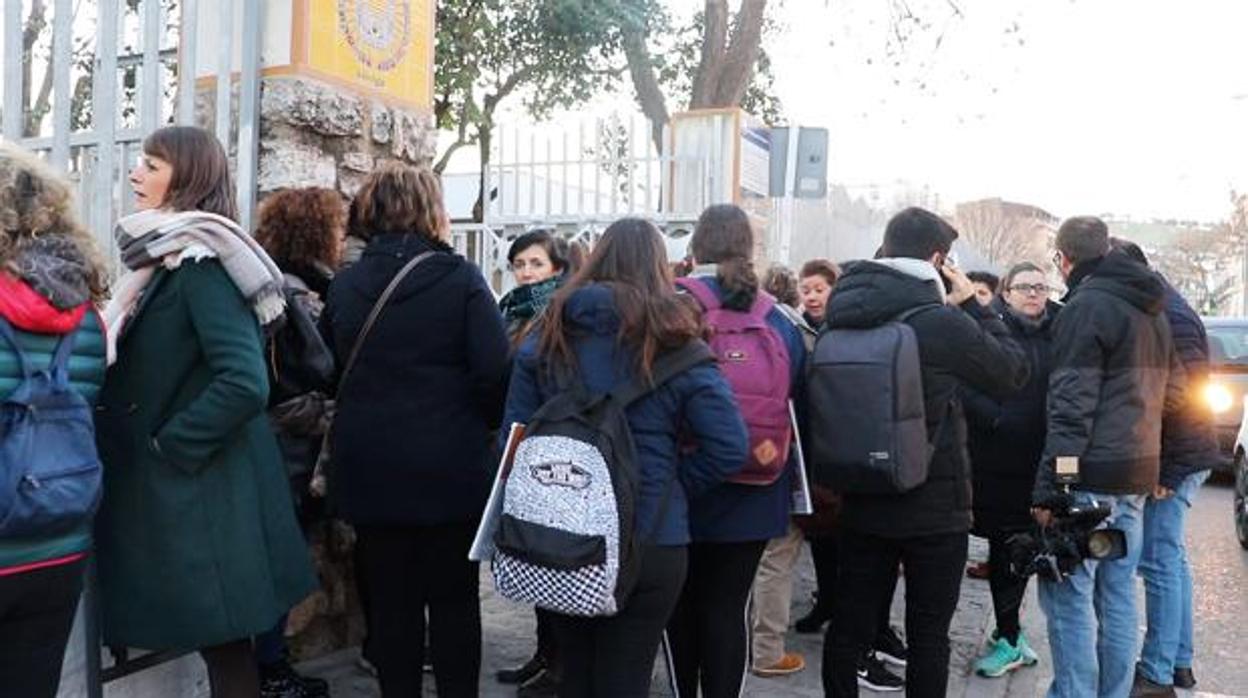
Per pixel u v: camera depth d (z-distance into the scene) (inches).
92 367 93.2
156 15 133.2
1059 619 151.6
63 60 126.6
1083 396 145.3
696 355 109.0
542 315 115.0
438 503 123.3
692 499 117.7
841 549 138.1
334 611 171.5
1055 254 163.9
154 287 106.0
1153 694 174.4
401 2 179.9
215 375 104.3
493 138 363.6
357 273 127.6
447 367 125.3
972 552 288.2
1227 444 405.4
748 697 165.6
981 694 180.1
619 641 109.2
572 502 101.5
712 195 321.4
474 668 130.4
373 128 173.5
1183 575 183.5
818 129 313.7
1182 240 2268.7
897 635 190.4
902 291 130.1
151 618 106.0
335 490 127.0
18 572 83.1
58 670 89.7
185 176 109.7
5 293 82.9
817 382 131.0
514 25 444.8
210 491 107.0
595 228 303.7
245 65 154.1
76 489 86.1
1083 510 144.3
